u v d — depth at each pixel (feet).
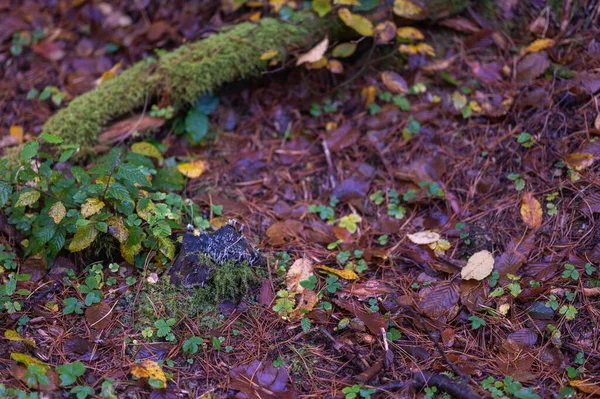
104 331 5.22
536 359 5.11
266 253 5.59
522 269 5.45
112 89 6.14
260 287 5.42
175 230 5.60
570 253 5.45
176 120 6.29
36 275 5.44
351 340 5.21
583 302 5.27
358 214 5.89
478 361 5.13
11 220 5.54
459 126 6.15
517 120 6.05
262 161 6.17
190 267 5.35
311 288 5.34
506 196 5.80
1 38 6.84
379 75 6.40
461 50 6.38
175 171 5.96
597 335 5.16
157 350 5.16
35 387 4.90
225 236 5.44
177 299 5.33
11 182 5.46
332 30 6.30
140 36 6.76
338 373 5.11
